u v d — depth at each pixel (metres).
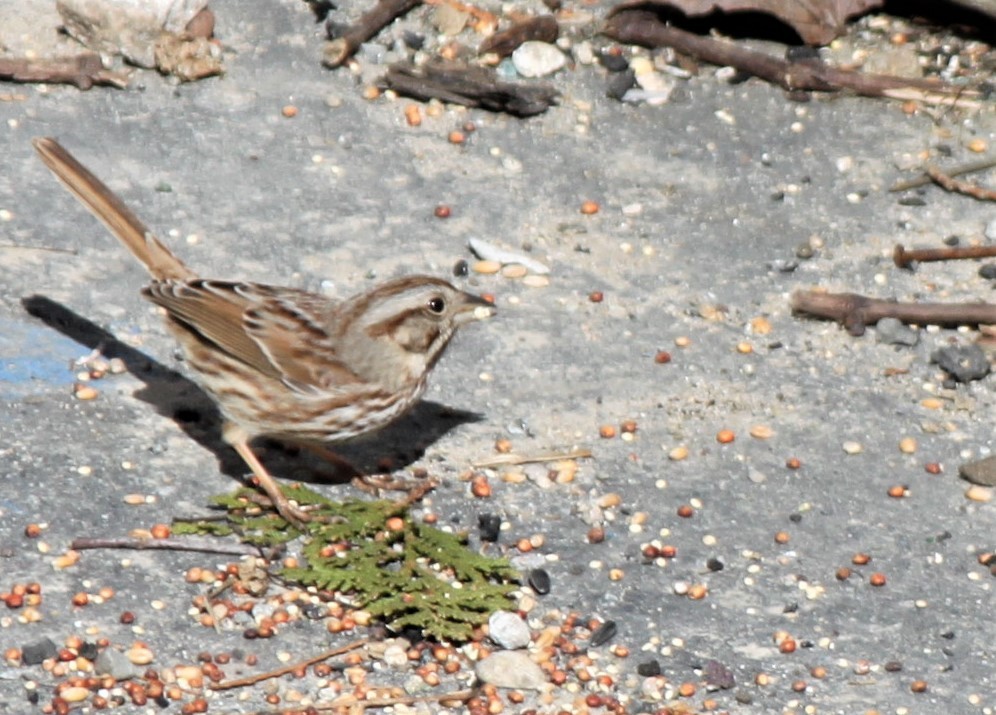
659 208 13.77
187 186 13.46
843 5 15.53
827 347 12.55
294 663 9.61
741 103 14.92
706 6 15.28
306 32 15.20
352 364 10.48
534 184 13.91
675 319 12.70
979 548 10.86
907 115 14.91
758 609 10.29
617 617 10.14
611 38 15.33
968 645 10.11
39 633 9.59
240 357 10.45
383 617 9.99
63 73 14.25
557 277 12.98
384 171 13.88
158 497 10.68
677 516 10.94
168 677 9.41
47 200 13.20
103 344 11.95
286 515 10.52
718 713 9.52
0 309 12.11
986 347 12.53
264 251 12.91
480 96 14.53
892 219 13.83
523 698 9.57
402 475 11.11
